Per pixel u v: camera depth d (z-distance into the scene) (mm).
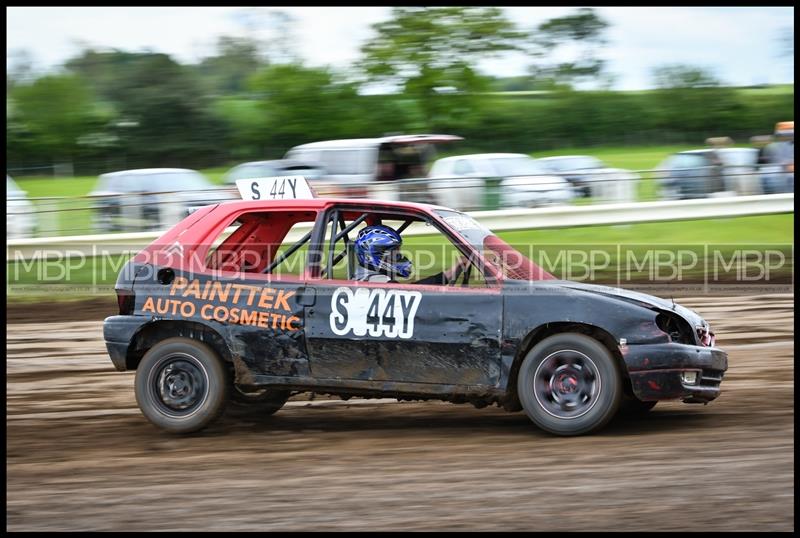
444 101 36531
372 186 21969
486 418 9766
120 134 46938
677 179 23594
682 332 8805
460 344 8562
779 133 27016
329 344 8773
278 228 10133
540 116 47250
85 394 11359
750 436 8617
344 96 38562
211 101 47938
